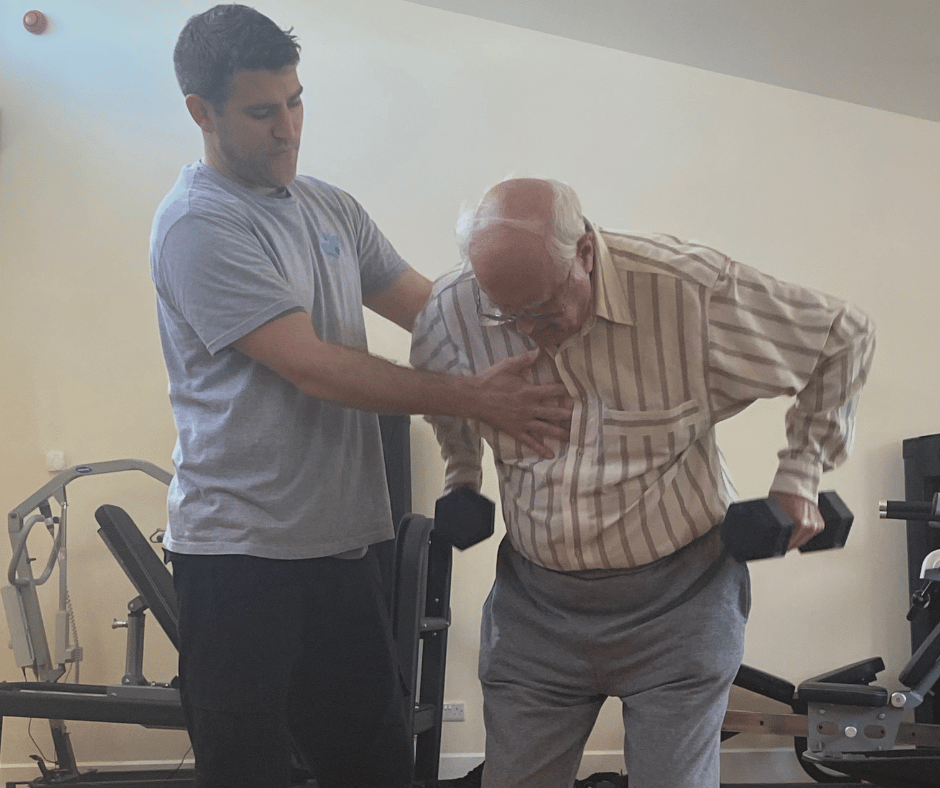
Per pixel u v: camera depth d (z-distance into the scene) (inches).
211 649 58.2
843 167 143.5
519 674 54.1
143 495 130.3
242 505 59.1
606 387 51.4
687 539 52.5
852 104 144.3
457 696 129.6
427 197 138.6
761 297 50.7
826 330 51.0
